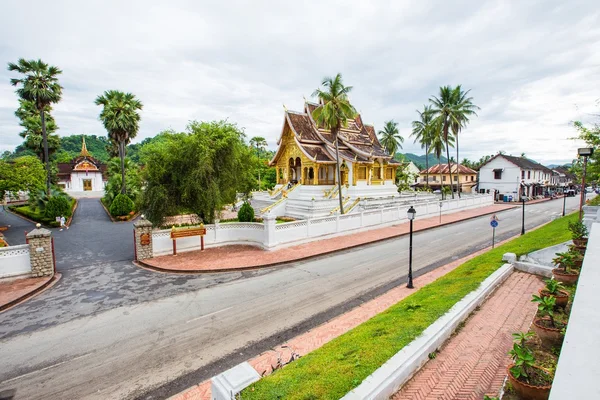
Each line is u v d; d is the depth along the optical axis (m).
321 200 29.59
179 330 9.13
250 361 7.56
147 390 6.64
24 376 7.12
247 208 23.27
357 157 34.56
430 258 16.38
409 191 47.91
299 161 37.28
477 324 7.34
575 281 8.23
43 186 26.83
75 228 25.73
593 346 2.68
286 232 18.88
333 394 4.75
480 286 9.23
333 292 11.85
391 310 8.88
